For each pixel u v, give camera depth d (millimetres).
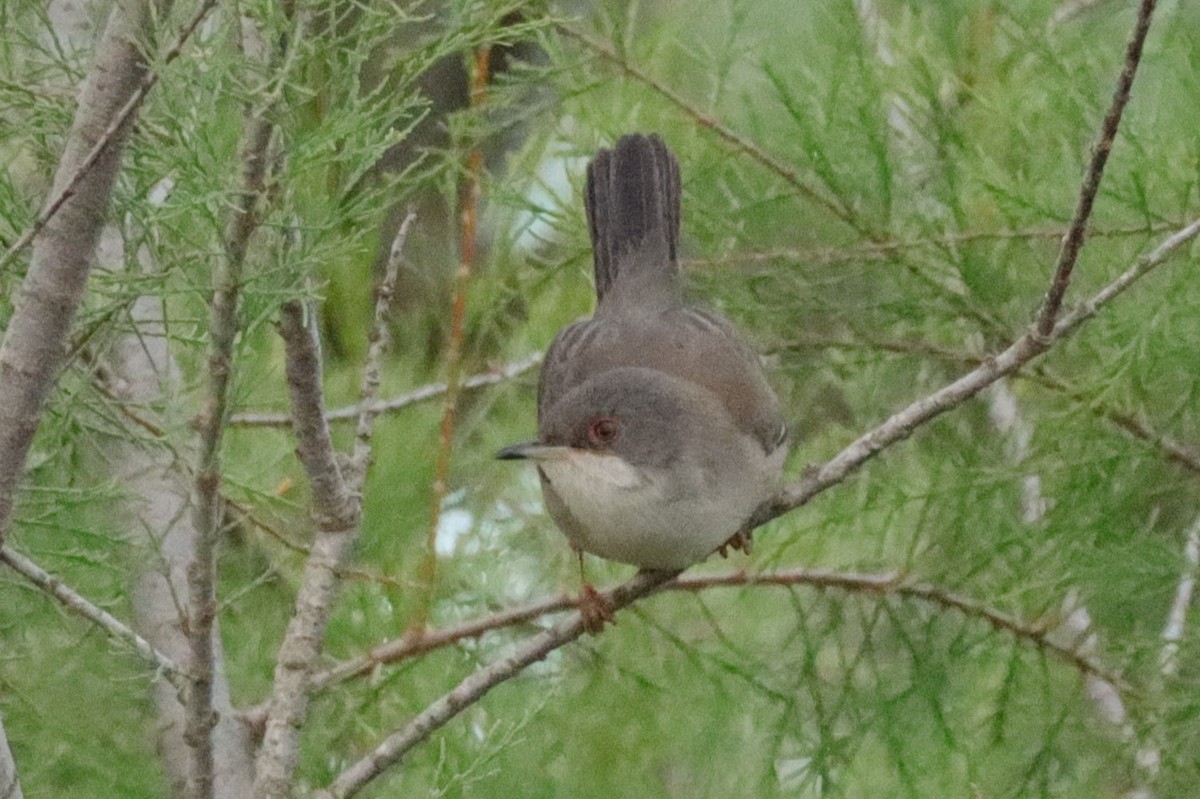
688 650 9398
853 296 9875
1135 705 9320
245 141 5758
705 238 9742
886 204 9289
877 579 9078
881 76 9555
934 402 8047
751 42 10055
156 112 6184
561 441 8250
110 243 7520
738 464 8219
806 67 9539
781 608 10305
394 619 9469
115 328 6645
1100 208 9234
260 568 9789
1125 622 9617
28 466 7539
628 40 9516
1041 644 9188
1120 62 9680
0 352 6066
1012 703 9688
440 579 9594
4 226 6777
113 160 5891
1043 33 9594
